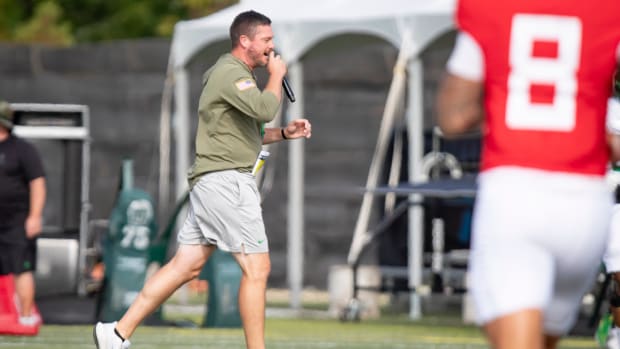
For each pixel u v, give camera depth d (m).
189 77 72.38
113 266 48.25
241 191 30.17
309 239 71.44
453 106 16.36
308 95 71.56
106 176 73.38
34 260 45.16
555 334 17.03
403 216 62.44
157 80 73.38
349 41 59.59
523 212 15.74
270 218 72.19
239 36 30.48
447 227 58.97
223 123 30.30
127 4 102.69
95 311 50.12
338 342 45.44
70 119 54.94
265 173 68.94
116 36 101.31
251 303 29.84
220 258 49.78
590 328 48.78
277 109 29.83
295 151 59.81
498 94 16.06
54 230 53.56
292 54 56.84
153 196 73.00
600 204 15.99
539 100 15.99
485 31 16.09
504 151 15.99
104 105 73.69
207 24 58.06
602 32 16.00
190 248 30.73
